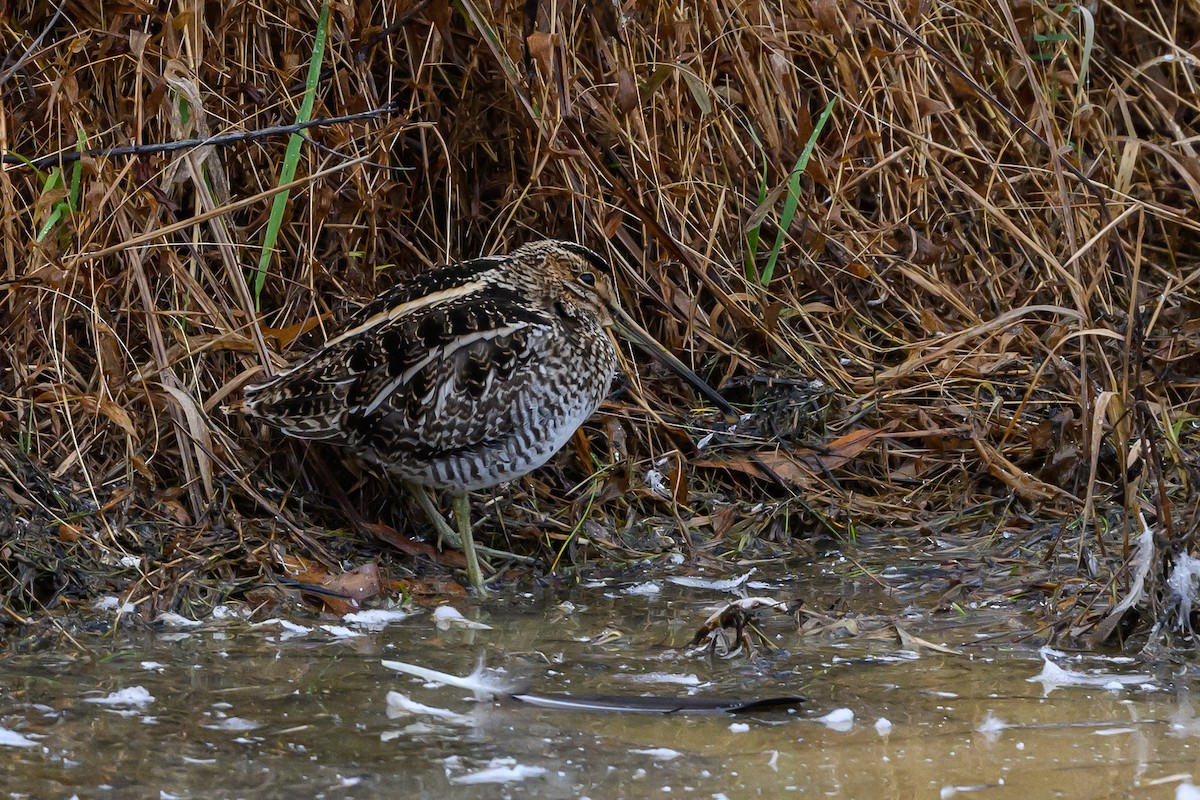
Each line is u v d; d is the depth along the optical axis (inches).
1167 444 389.4
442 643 331.6
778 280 480.4
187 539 366.6
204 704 285.7
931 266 485.1
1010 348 474.9
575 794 245.3
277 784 247.0
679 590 376.2
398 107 422.9
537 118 430.9
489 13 440.8
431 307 380.8
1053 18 516.7
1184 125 549.6
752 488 431.5
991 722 280.4
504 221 465.7
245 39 430.9
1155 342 483.2
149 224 397.7
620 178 460.1
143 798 239.9
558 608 362.3
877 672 311.9
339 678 304.0
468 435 372.5
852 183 466.0
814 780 251.8
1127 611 330.6
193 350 390.3
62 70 410.3
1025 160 483.5
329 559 374.9
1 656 311.0
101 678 299.4
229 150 430.6
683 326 464.8
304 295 426.0
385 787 246.8
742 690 300.2
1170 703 291.4
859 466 441.4
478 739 270.2
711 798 243.8
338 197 431.5
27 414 376.5
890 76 485.7
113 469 374.9
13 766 251.6
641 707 287.9
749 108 481.1
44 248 386.0
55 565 343.3
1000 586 370.3
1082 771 255.6
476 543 400.2
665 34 456.1
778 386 457.1
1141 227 349.7
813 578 382.9
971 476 433.1
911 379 461.7
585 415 395.5
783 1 484.4
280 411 371.9
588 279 412.8
